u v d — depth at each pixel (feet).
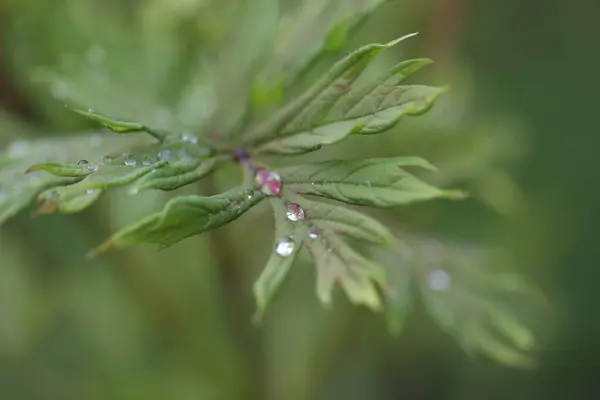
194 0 1.29
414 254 1.32
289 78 1.16
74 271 1.43
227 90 1.25
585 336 1.84
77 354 1.59
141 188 1.01
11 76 1.31
